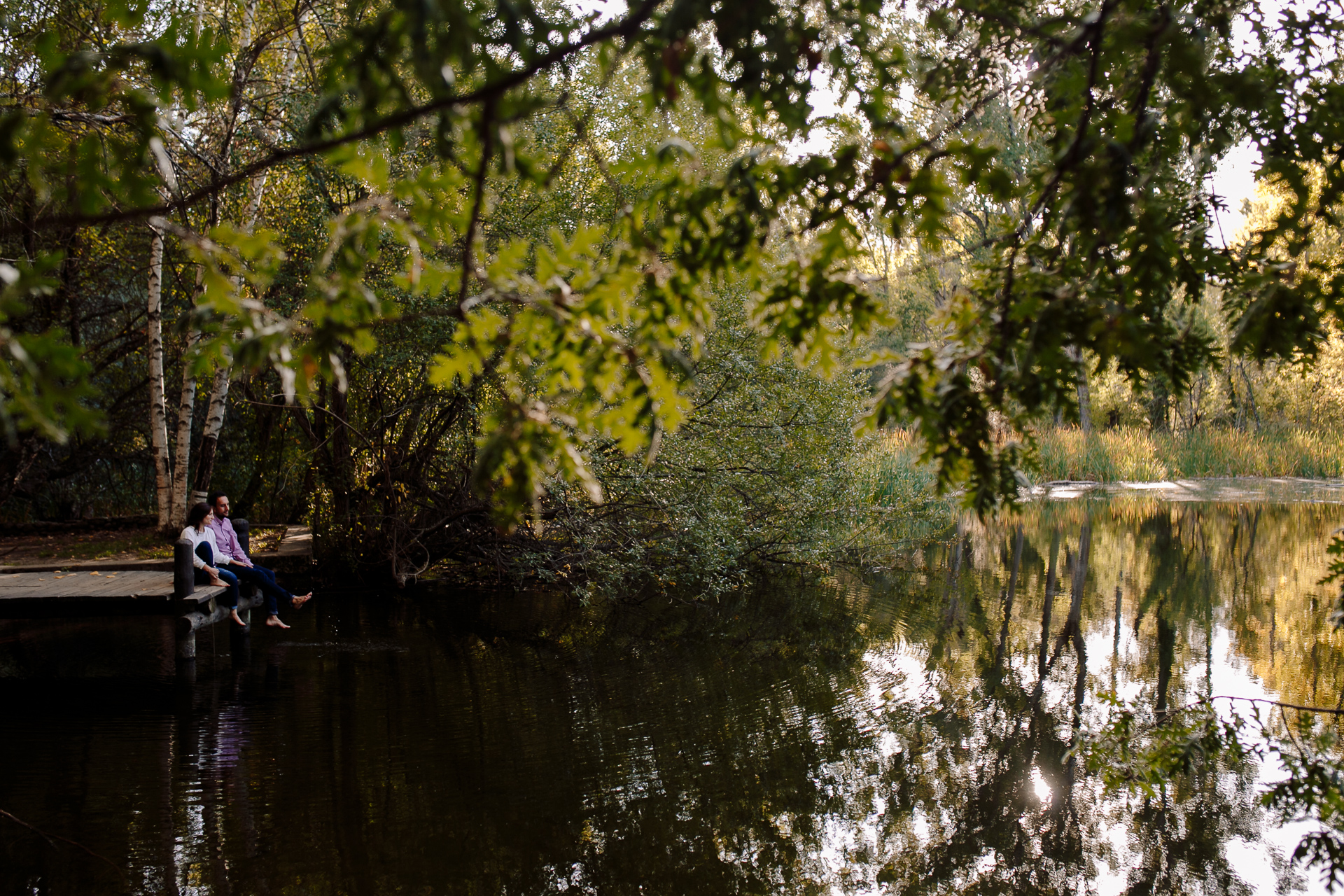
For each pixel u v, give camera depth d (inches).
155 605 361.1
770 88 74.2
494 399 430.3
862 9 74.6
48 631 383.9
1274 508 801.6
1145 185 80.5
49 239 500.1
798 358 80.0
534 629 405.4
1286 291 80.9
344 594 489.4
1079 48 73.3
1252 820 213.2
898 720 280.8
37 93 197.0
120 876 181.8
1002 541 647.8
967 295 83.9
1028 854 199.5
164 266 580.7
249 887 179.3
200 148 346.6
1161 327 78.4
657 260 74.7
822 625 406.0
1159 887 184.5
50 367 49.9
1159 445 1109.1
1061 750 254.7
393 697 302.5
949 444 78.0
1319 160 94.8
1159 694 292.8
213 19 325.7
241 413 695.7
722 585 482.6
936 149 75.5
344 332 69.4
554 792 227.1
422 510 534.9
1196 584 478.6
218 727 271.0
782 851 200.4
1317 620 388.8
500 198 391.5
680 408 73.7
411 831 204.5
